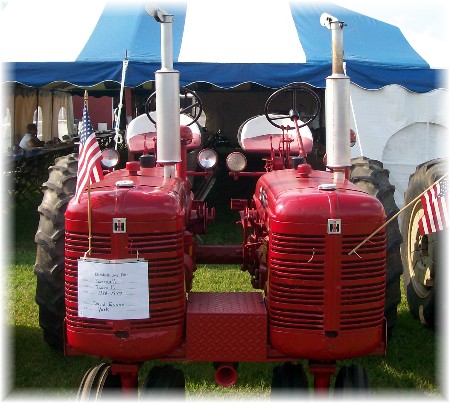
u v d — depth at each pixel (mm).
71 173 4656
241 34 9500
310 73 8633
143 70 8508
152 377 3342
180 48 9000
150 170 4055
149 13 3393
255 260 4184
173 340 3203
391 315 4508
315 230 3135
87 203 3162
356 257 3156
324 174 3969
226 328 3229
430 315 4949
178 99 3551
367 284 3197
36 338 4984
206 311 3260
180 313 3230
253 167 11617
